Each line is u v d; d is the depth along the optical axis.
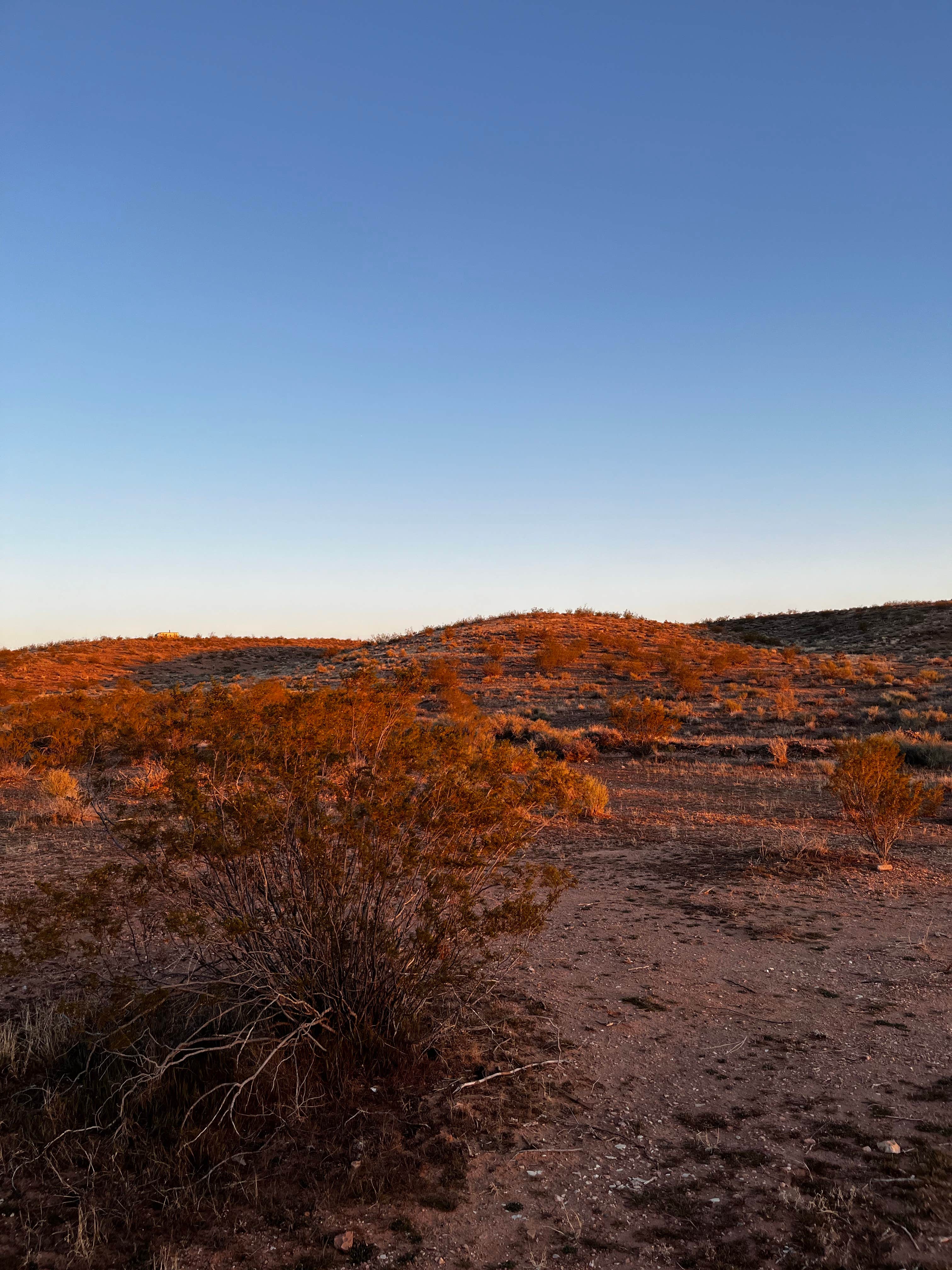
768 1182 3.67
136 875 4.50
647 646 61.06
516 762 5.09
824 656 55.75
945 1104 4.38
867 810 10.91
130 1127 3.87
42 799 15.38
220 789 4.64
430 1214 3.43
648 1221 3.40
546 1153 3.90
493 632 69.50
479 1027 5.31
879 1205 3.47
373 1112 4.17
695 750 25.52
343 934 4.64
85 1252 3.12
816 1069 4.86
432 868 4.55
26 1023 4.96
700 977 6.51
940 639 57.88
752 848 11.58
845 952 7.11
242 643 85.31
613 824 13.66
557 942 7.39
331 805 4.84
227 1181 3.59
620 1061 4.98
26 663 61.41
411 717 5.41
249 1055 4.21
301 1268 3.09
